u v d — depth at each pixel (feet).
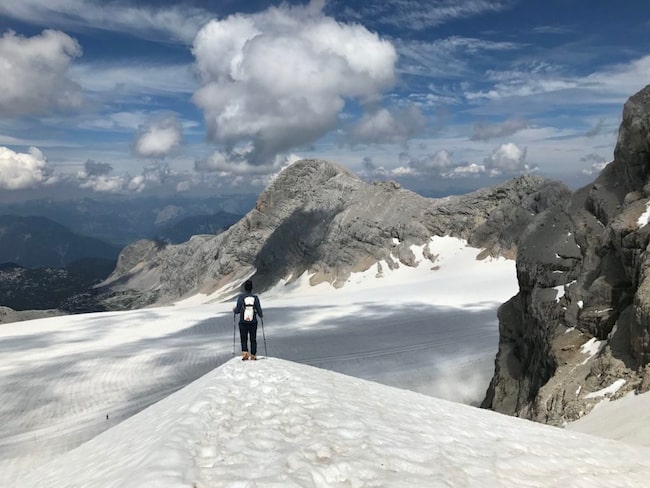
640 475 30.96
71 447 119.65
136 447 24.73
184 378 174.40
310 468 20.71
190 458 20.72
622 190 102.53
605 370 70.74
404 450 25.17
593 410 64.54
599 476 28.71
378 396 39.73
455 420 36.73
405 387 163.32
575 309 89.20
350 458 22.70
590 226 103.96
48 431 129.59
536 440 35.27
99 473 22.65
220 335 247.70
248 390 35.27
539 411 76.18
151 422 30.63
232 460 21.26
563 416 68.13
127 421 38.22
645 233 77.25
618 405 60.75
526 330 110.22
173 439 22.71
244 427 26.48
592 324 83.10
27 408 147.02
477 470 24.38
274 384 37.50
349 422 28.50
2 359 209.46
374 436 26.61
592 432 56.13
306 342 220.02
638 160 97.66
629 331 71.77
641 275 72.54
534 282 109.19
